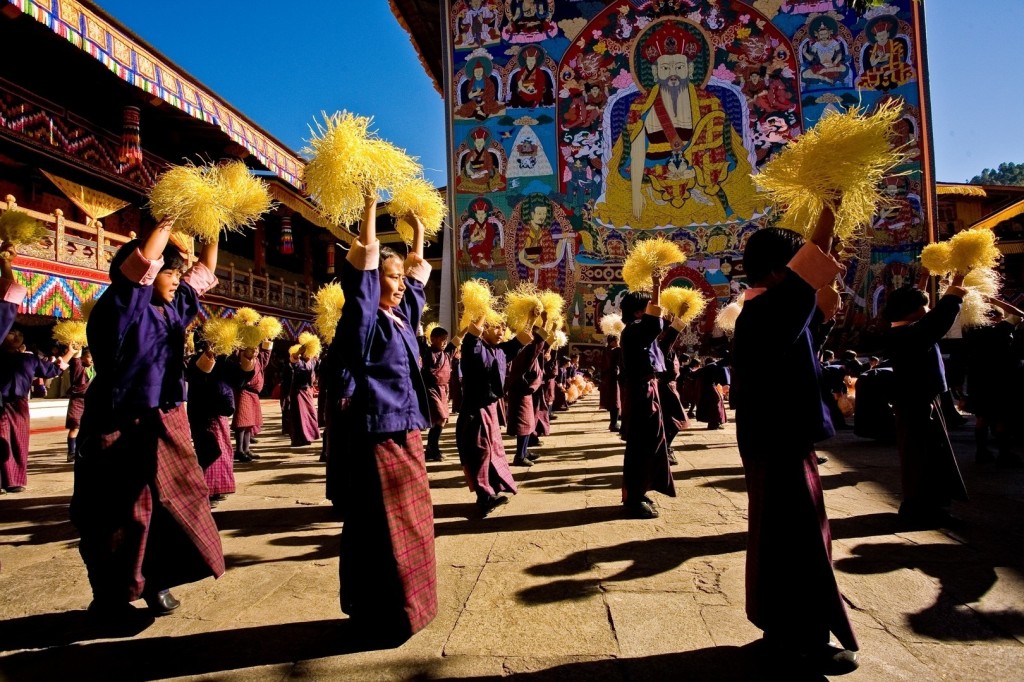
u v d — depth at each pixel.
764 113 21.23
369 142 2.51
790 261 2.06
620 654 2.30
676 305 4.59
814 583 2.06
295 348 10.53
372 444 2.49
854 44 20.88
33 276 12.02
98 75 13.62
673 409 6.23
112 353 2.66
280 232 26.59
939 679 2.05
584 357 21.56
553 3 22.42
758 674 2.12
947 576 2.96
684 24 21.75
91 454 2.67
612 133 21.94
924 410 3.83
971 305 4.43
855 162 1.92
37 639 2.61
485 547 3.73
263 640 2.54
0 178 14.91
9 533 4.48
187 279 3.10
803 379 2.14
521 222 22.08
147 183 16.45
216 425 5.26
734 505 4.59
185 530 2.77
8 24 11.38
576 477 5.99
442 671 2.22
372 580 2.44
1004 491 4.69
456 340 9.27
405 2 23.75
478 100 22.55
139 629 2.67
